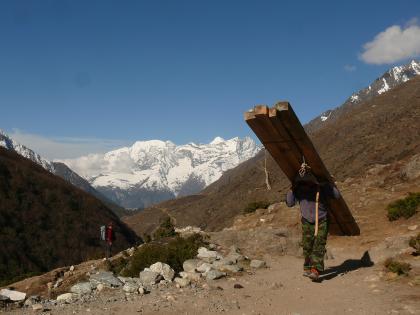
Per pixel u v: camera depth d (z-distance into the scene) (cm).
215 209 16138
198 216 17288
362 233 1462
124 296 777
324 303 704
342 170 11650
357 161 11538
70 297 802
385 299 687
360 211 1805
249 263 1080
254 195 12644
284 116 862
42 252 9450
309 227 898
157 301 720
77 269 2027
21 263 8588
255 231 1325
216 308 677
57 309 684
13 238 9338
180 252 1109
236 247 1222
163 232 1756
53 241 10081
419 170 2102
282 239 1259
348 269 990
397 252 1036
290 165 982
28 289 1870
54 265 9231
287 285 851
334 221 1319
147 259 1088
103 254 2383
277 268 1043
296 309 675
